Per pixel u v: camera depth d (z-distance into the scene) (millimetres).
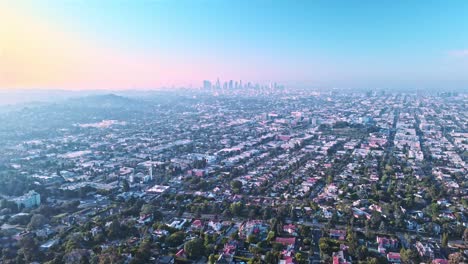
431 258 191500
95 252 195625
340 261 181375
